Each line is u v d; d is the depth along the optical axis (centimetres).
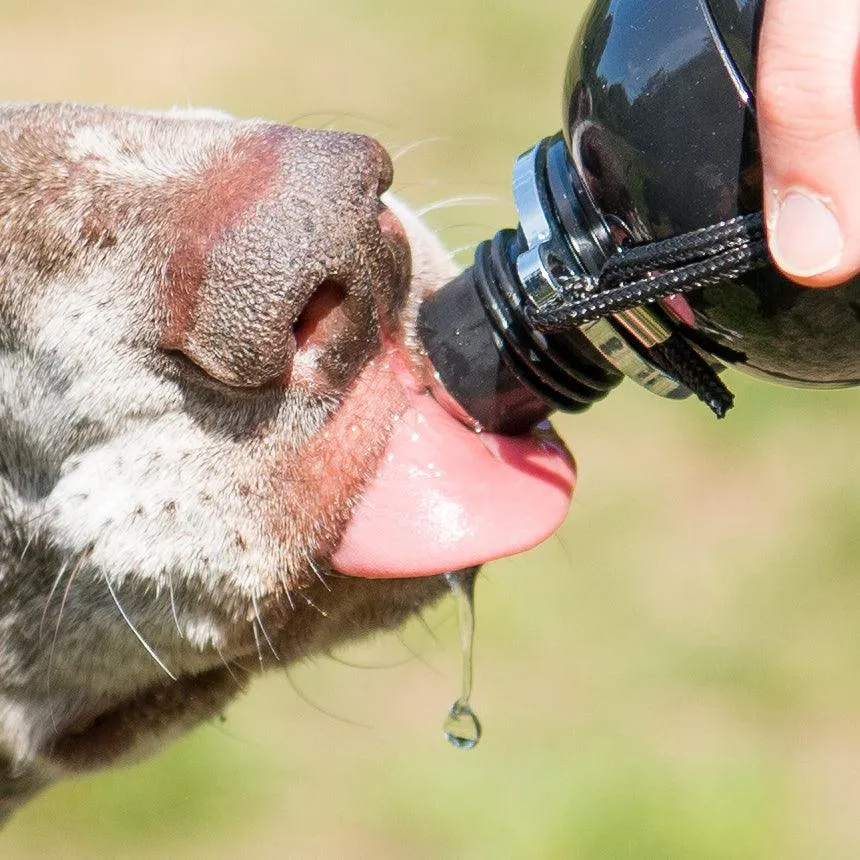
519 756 911
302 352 396
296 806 898
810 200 317
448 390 406
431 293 428
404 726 938
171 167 416
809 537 1061
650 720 931
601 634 993
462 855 864
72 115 442
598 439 1173
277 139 405
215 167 409
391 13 1941
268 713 955
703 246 344
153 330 401
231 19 1959
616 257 360
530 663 969
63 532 425
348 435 403
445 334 405
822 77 307
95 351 408
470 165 1439
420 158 1459
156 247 400
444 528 398
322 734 941
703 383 379
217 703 484
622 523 1081
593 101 362
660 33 349
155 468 410
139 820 902
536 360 389
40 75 1752
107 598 434
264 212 381
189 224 394
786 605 1007
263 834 884
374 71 1750
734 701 942
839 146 311
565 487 413
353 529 406
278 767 920
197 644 430
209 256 383
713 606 1005
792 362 364
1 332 421
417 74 1730
